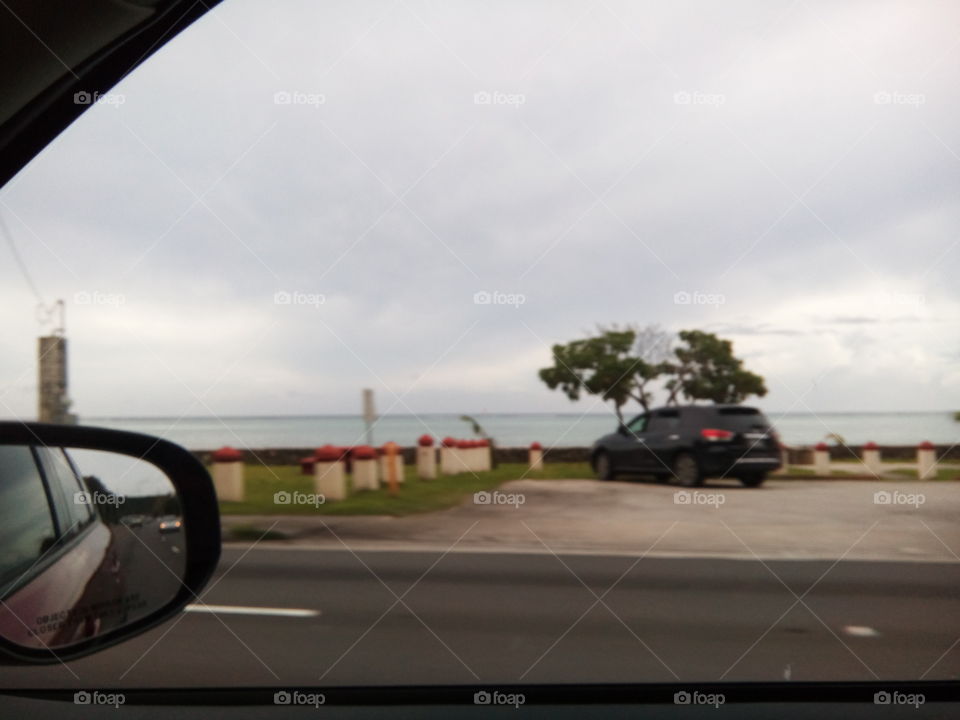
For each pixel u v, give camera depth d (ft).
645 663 11.48
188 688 6.86
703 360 72.43
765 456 41.83
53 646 4.38
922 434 59.11
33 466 4.96
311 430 117.50
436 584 18.39
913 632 13.46
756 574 19.48
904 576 19.10
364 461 37.91
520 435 58.39
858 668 11.16
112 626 4.73
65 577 4.78
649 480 46.06
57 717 6.01
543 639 13.03
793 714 6.63
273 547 25.48
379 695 6.95
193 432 123.24
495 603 16.15
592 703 6.86
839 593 17.06
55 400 41.32
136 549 5.00
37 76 4.93
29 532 4.58
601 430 68.90
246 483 43.04
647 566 20.90
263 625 14.08
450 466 44.62
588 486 42.78
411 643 12.77
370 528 29.55
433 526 29.99
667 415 44.11
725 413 41.98
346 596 16.99
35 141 5.14
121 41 5.38
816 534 27.07
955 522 29.63
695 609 15.43
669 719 6.55
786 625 14.07
